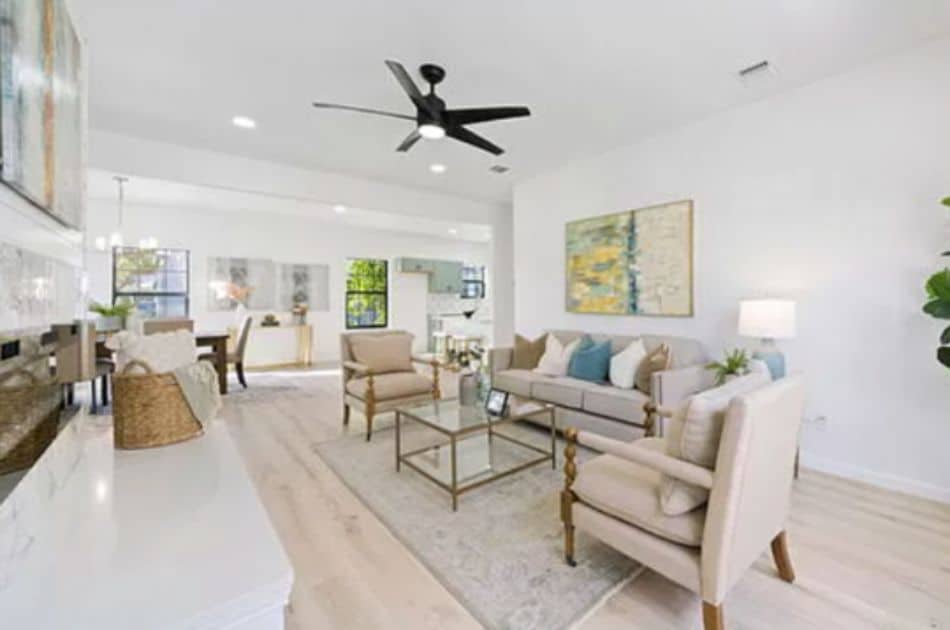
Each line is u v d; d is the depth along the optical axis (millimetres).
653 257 3996
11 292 856
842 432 2922
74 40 1299
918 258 2629
